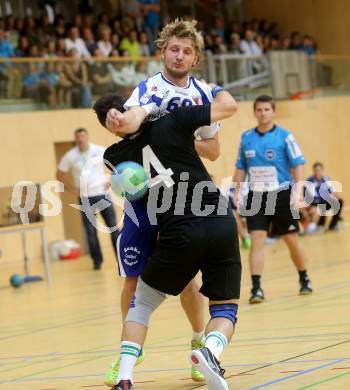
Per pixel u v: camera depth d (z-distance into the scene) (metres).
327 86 38.97
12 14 33.84
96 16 36.56
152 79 7.38
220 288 6.97
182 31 7.32
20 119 28.47
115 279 19.61
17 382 8.38
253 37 38.16
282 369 7.61
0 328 12.96
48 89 29.14
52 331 12.07
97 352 9.80
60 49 30.86
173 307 13.37
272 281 15.80
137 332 6.88
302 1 42.00
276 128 13.01
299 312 11.23
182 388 7.33
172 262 6.82
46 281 20.61
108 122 6.77
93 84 29.91
